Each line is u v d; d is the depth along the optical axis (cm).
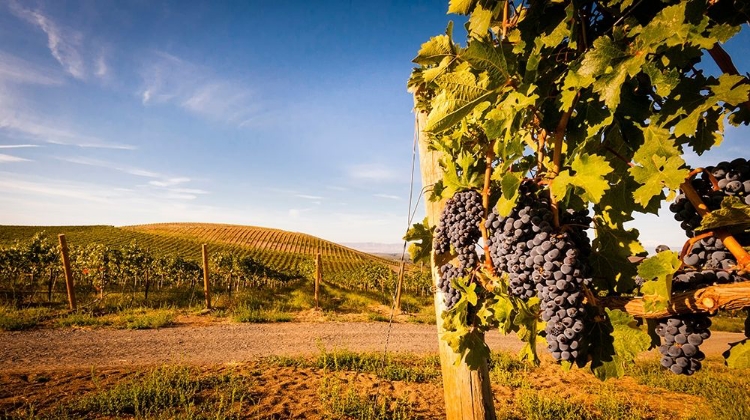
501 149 145
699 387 823
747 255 102
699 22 104
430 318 1764
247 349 1033
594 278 158
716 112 131
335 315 1680
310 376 766
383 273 2717
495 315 156
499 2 160
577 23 137
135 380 675
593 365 128
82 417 523
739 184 112
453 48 152
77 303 1513
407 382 767
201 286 2477
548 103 147
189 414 527
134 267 2006
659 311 110
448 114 148
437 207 249
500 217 156
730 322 2030
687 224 130
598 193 125
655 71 114
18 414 513
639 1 124
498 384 816
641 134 137
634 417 647
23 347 921
